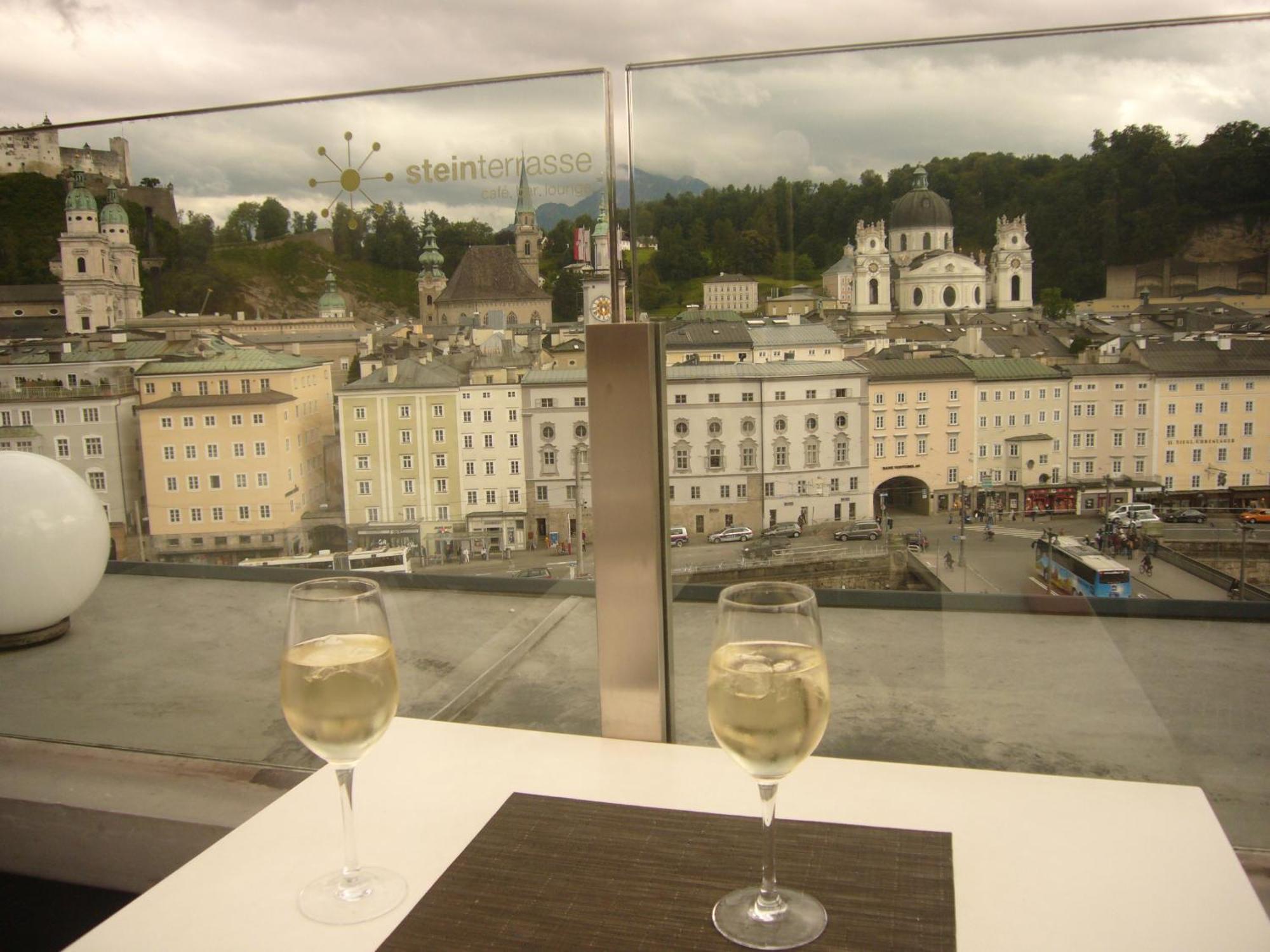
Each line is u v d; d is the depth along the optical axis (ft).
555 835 3.11
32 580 6.06
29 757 6.40
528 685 5.44
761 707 2.52
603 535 3.89
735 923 2.59
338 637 2.89
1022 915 2.62
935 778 3.46
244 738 6.17
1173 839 3.00
